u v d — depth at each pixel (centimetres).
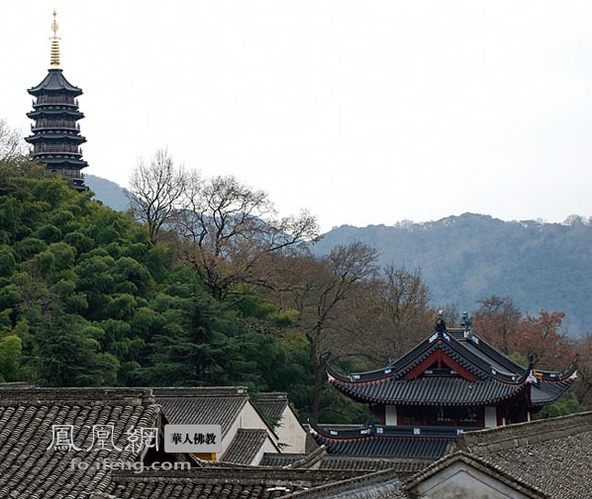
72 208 13088
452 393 6812
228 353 10225
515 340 15162
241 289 12700
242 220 13100
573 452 4881
